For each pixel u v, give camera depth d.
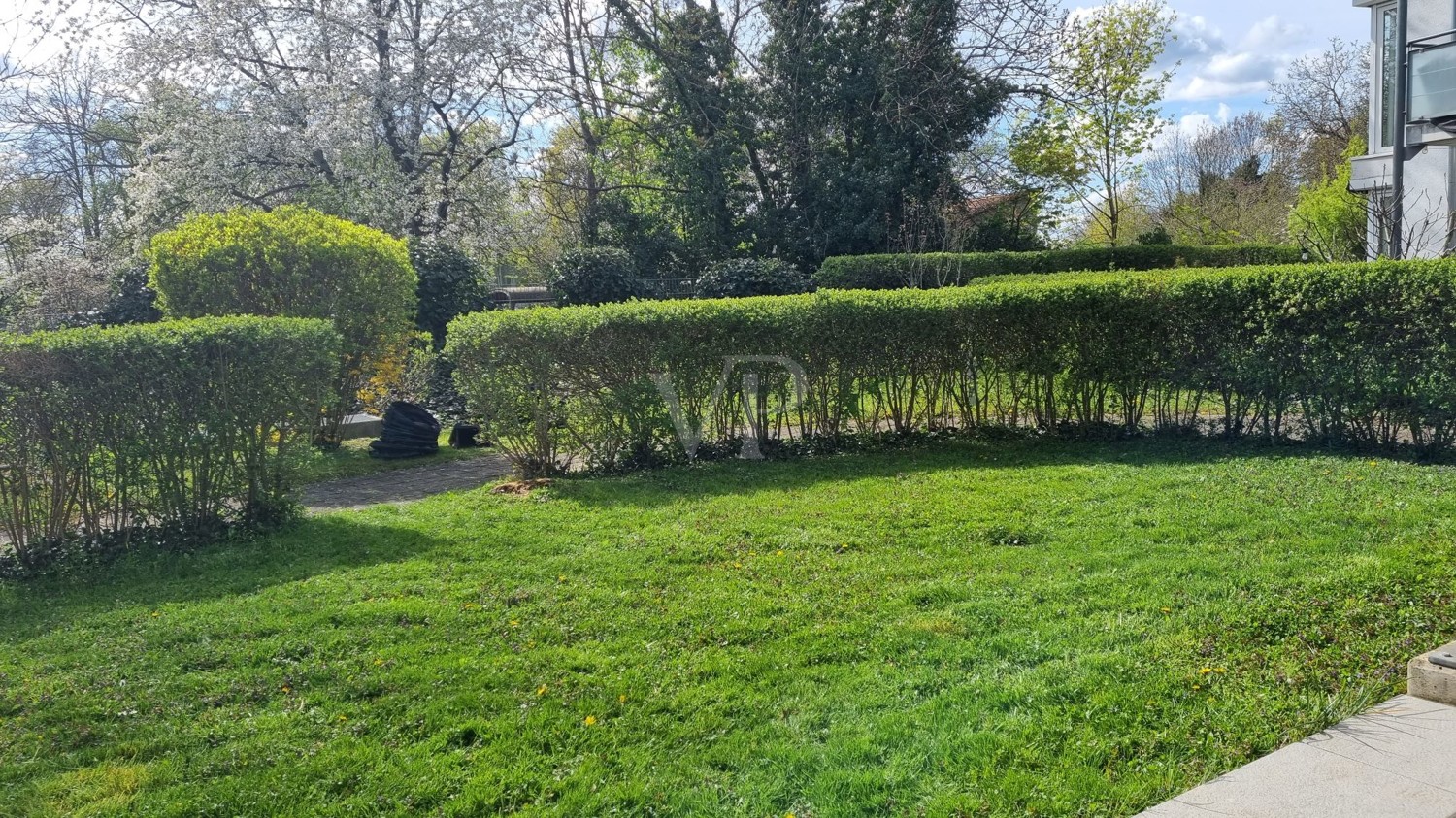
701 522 6.30
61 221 21.22
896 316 9.02
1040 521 5.89
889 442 9.21
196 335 6.39
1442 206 13.81
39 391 6.00
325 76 17.83
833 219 22.48
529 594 4.94
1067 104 23.69
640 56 24.02
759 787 3.02
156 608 5.06
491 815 2.91
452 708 3.62
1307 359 7.93
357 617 4.66
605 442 8.40
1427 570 4.57
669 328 8.35
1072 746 3.14
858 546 5.58
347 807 2.97
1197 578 4.66
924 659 3.93
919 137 21.95
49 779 3.21
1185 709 3.36
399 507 7.37
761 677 3.82
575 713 3.55
